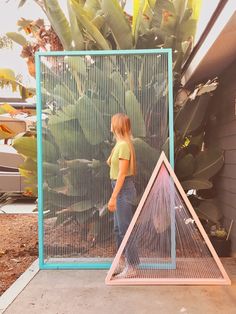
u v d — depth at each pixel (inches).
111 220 191.5
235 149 215.2
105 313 135.9
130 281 164.7
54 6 225.9
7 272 192.5
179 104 245.9
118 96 193.0
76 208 190.9
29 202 471.5
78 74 193.6
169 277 167.8
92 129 191.3
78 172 192.2
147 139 192.1
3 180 429.7
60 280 171.8
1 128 411.2
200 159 230.8
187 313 135.3
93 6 245.4
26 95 300.0
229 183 227.0
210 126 274.7
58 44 278.8
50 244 191.8
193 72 249.0
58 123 192.9
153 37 228.2
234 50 204.1
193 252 174.7
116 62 192.9
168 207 175.0
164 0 220.1
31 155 239.9
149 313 135.5
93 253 191.6
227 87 233.9
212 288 160.1
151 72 191.9
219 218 225.1
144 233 173.5
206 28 200.7
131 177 168.2
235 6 150.1
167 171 176.2
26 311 138.1
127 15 265.3
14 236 271.4
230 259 207.9
